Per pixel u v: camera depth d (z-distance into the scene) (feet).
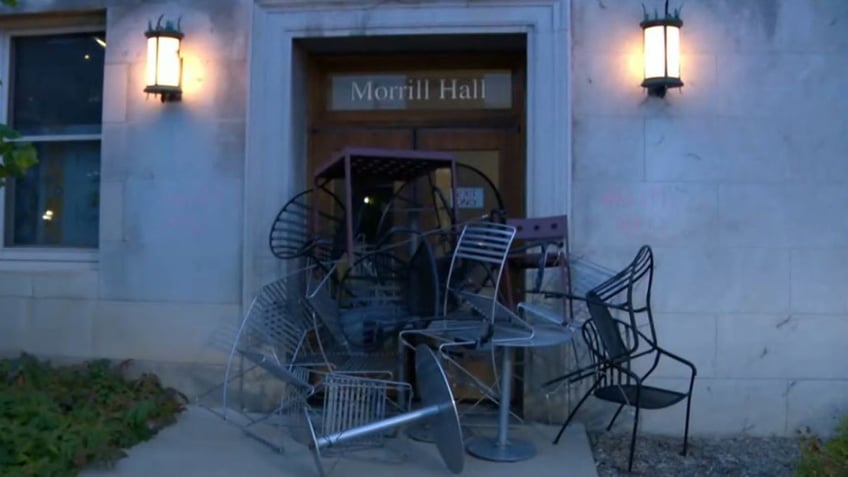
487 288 19.27
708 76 18.52
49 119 21.84
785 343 18.29
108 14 20.34
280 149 19.44
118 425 17.02
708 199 18.42
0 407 16.29
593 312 16.69
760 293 18.37
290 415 17.71
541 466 15.96
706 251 18.40
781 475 16.03
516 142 20.24
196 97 19.81
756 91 18.45
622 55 18.62
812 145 18.38
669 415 18.42
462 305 17.69
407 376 19.20
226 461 16.12
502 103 20.49
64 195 21.70
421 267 17.38
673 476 15.98
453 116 20.52
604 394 16.69
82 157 21.63
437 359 15.55
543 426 18.44
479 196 20.24
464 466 15.88
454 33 18.98
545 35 18.67
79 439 15.71
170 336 19.83
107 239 20.16
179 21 19.85
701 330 18.39
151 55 19.66
